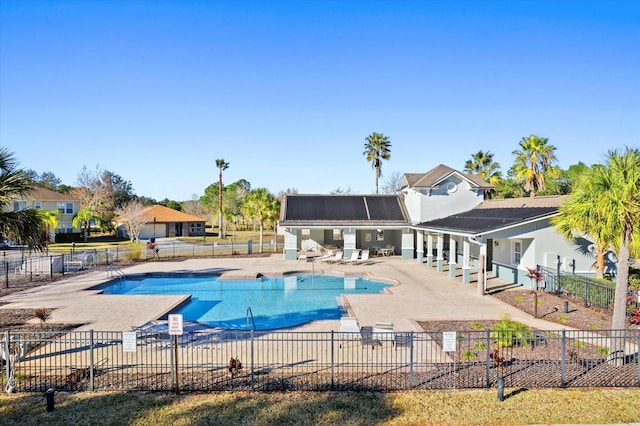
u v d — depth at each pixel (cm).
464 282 2362
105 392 973
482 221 2486
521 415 868
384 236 3994
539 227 2138
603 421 845
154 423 834
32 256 3117
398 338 1293
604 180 1145
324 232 4041
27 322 1573
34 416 865
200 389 987
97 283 2417
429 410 888
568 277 1955
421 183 3419
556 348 1261
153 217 6297
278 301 2141
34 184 1284
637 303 1575
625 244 1174
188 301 2080
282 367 1112
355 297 2017
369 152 6044
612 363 1125
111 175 7550
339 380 1034
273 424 830
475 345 1266
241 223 8000
